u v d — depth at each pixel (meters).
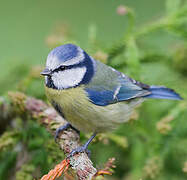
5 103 2.71
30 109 2.70
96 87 2.71
